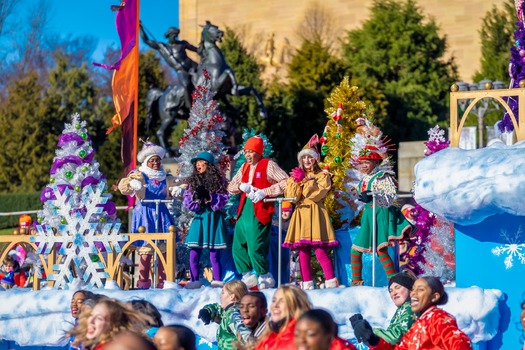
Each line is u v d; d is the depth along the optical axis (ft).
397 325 65.92
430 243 99.09
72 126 106.63
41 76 435.12
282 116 313.73
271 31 386.11
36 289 101.19
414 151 250.98
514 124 85.66
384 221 88.94
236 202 107.14
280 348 55.88
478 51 351.46
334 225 104.99
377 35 340.59
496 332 80.28
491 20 345.72
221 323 72.54
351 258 90.79
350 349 53.21
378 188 88.07
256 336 67.67
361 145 93.09
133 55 130.72
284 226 103.96
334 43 375.45
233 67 326.24
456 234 84.07
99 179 106.11
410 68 334.03
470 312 78.28
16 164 341.00
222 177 96.94
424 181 82.02
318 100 314.96
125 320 54.80
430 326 63.05
